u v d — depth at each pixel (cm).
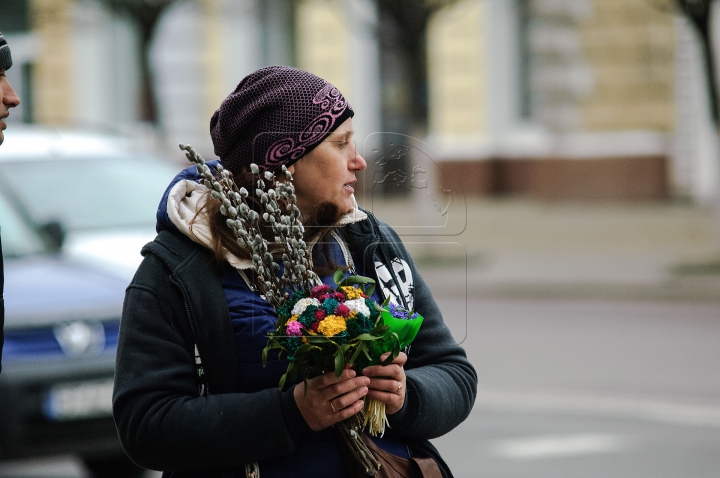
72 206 1066
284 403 338
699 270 1884
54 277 871
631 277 1864
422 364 390
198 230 356
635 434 1003
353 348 327
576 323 1583
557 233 2444
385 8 2170
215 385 353
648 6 2800
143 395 344
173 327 352
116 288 860
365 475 352
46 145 1148
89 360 806
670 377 1214
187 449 339
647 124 2855
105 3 2536
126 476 873
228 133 368
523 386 1196
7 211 1003
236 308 354
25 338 800
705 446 959
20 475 917
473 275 1981
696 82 2792
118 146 1202
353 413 337
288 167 363
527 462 921
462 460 932
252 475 349
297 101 362
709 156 2816
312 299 333
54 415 790
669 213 2675
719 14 2481
